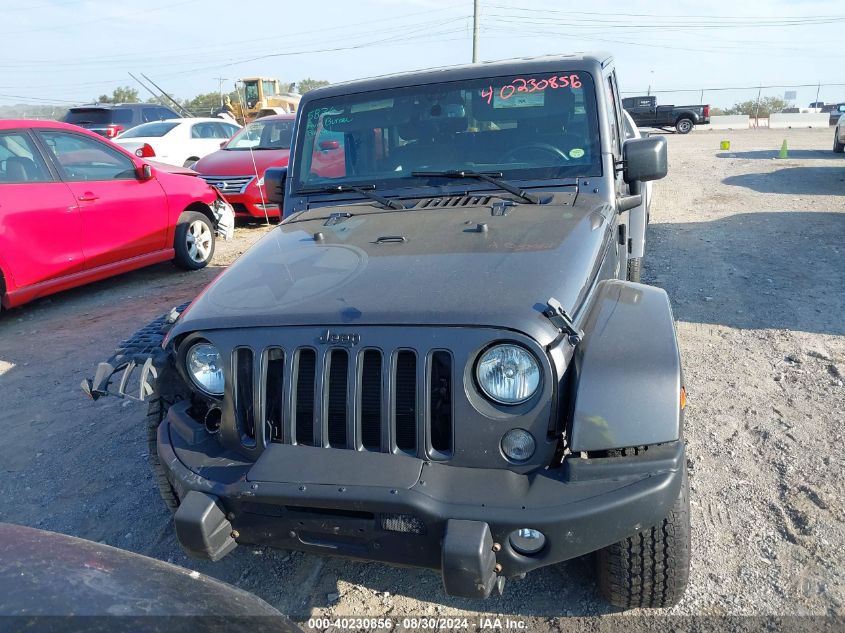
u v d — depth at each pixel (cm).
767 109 4019
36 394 515
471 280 251
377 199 357
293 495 226
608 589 261
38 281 673
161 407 306
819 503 326
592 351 235
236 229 1100
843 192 1152
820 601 269
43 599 159
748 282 670
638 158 349
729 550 300
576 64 362
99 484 389
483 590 214
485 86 367
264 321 249
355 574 307
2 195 641
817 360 486
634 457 221
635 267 562
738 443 383
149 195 779
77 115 1720
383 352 233
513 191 344
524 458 227
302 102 397
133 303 736
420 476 226
